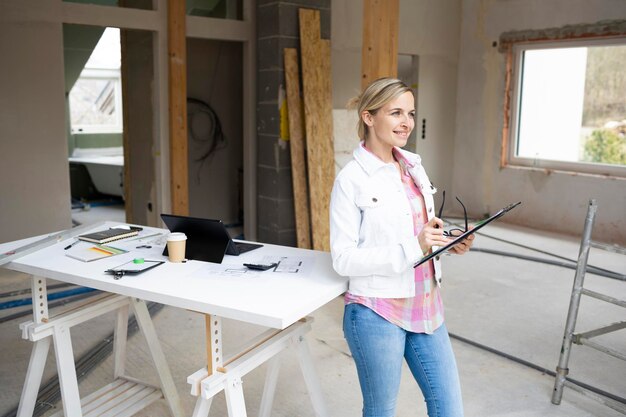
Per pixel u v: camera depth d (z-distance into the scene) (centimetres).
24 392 236
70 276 207
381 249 174
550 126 679
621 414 280
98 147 927
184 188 536
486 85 723
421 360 187
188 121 638
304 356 224
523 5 670
